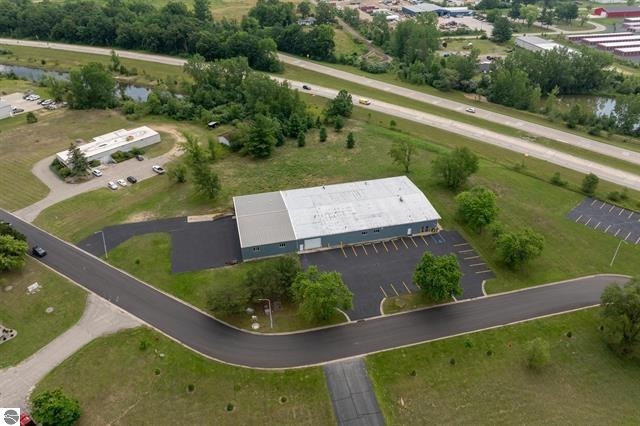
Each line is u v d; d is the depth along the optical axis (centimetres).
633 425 5831
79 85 14462
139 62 19400
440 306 7512
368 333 7019
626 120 14238
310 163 11656
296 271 7469
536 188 10762
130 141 12181
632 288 6519
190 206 9938
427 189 10581
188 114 14250
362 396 6122
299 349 6750
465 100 16575
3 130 13238
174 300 7562
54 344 6775
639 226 9500
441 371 6456
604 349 6825
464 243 8912
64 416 5481
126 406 5931
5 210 9819
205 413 5878
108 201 10119
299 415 5888
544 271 8275
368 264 8369
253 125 12250
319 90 16825
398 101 15988
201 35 19412
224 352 6694
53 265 8288
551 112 15000
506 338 6956
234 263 8325
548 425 5803
